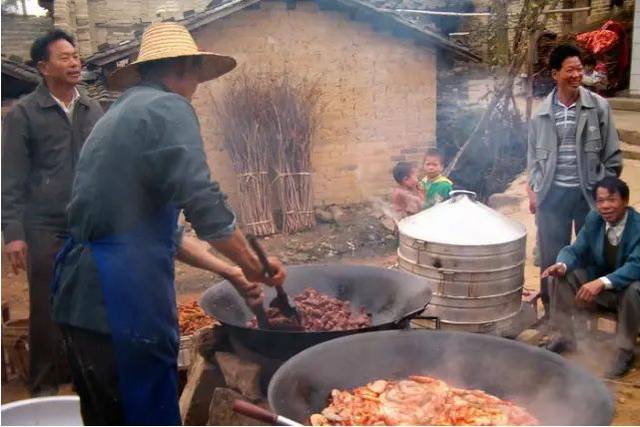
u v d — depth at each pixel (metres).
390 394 2.19
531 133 3.85
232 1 6.93
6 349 3.34
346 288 3.10
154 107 1.93
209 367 2.76
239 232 2.00
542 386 2.13
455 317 3.11
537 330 3.65
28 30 6.16
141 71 2.18
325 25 7.32
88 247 1.96
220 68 2.32
